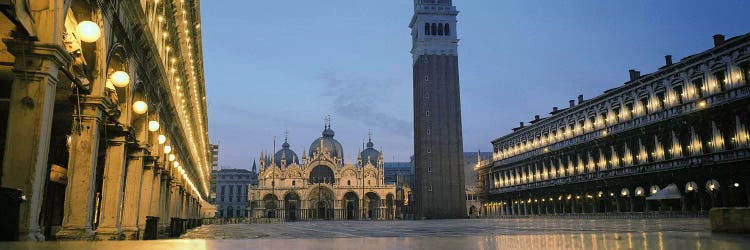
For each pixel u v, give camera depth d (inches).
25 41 481.1
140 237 978.7
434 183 4835.1
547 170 3607.3
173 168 1477.6
